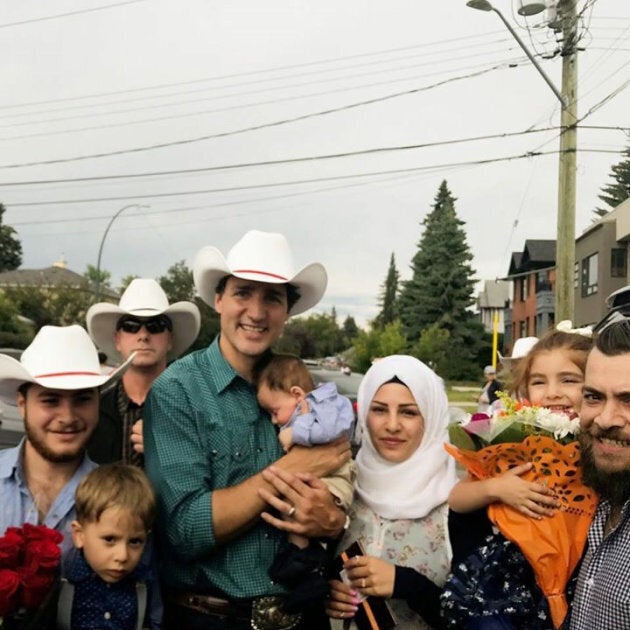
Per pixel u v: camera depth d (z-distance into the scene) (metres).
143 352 4.89
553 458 2.57
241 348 3.36
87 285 47.28
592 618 2.24
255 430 3.33
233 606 3.11
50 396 3.07
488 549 2.70
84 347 3.23
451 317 58.47
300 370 3.37
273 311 3.42
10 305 42.62
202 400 3.24
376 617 3.17
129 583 3.00
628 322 2.34
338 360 63.81
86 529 2.91
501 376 5.48
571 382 3.29
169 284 35.12
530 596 2.60
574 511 2.55
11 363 2.99
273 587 3.13
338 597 3.24
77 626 2.93
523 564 2.64
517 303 56.56
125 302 5.06
